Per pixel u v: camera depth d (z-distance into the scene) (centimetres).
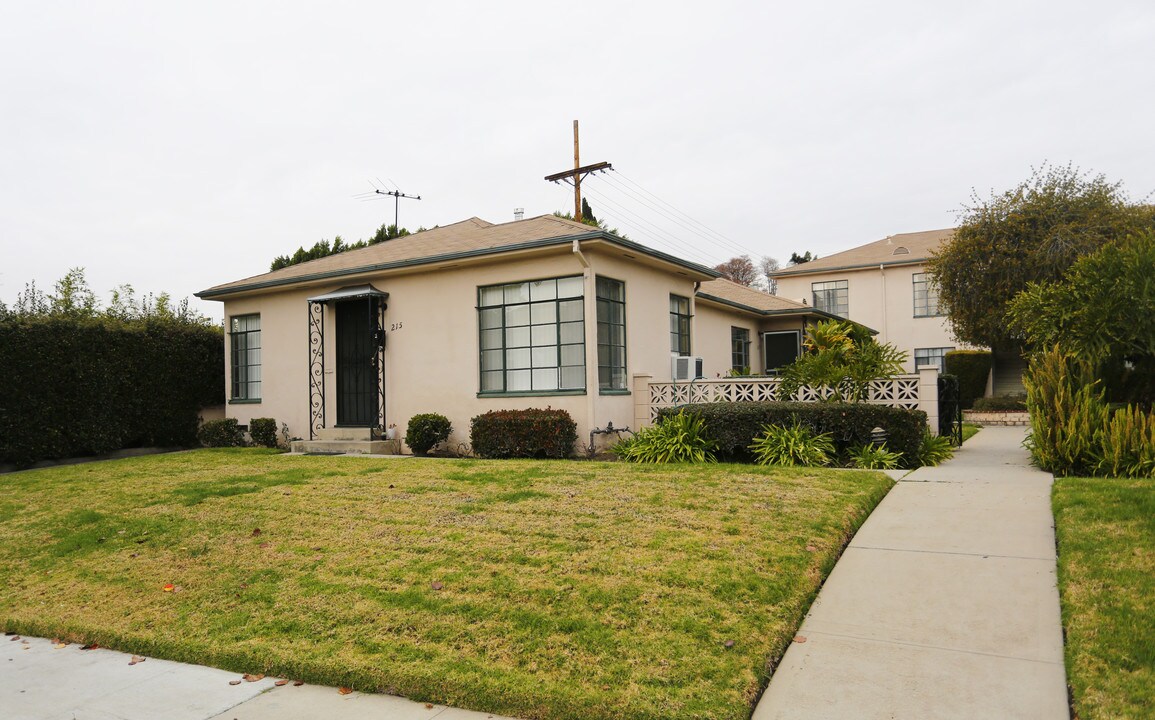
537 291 1233
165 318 1794
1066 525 585
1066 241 1889
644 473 891
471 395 1283
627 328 1284
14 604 572
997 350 2417
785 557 545
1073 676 369
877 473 860
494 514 706
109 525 758
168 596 559
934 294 2728
